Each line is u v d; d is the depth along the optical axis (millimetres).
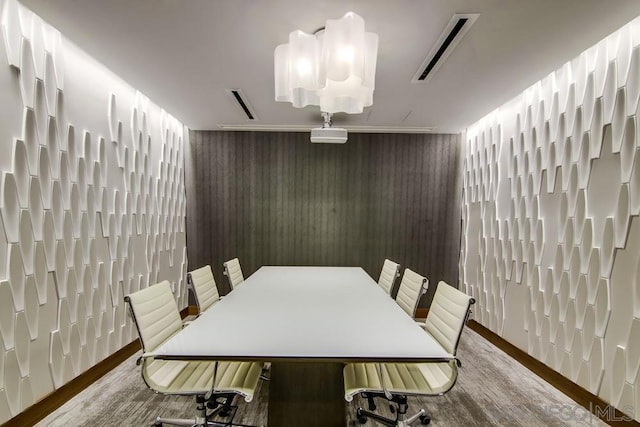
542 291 2619
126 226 2850
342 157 4125
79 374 2268
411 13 1642
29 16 1857
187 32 1836
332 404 1669
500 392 2342
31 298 1885
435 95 2770
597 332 2074
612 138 1996
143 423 1912
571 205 2334
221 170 4129
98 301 2475
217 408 1901
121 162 2773
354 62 1494
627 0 1530
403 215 4156
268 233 4164
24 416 1833
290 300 2170
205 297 2402
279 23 1739
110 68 2299
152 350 1608
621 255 1924
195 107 3158
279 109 3195
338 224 4156
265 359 1314
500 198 3293
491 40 1899
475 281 3787
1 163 1718
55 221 2062
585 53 2209
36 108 1918
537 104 2729
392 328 1651
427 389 1519
